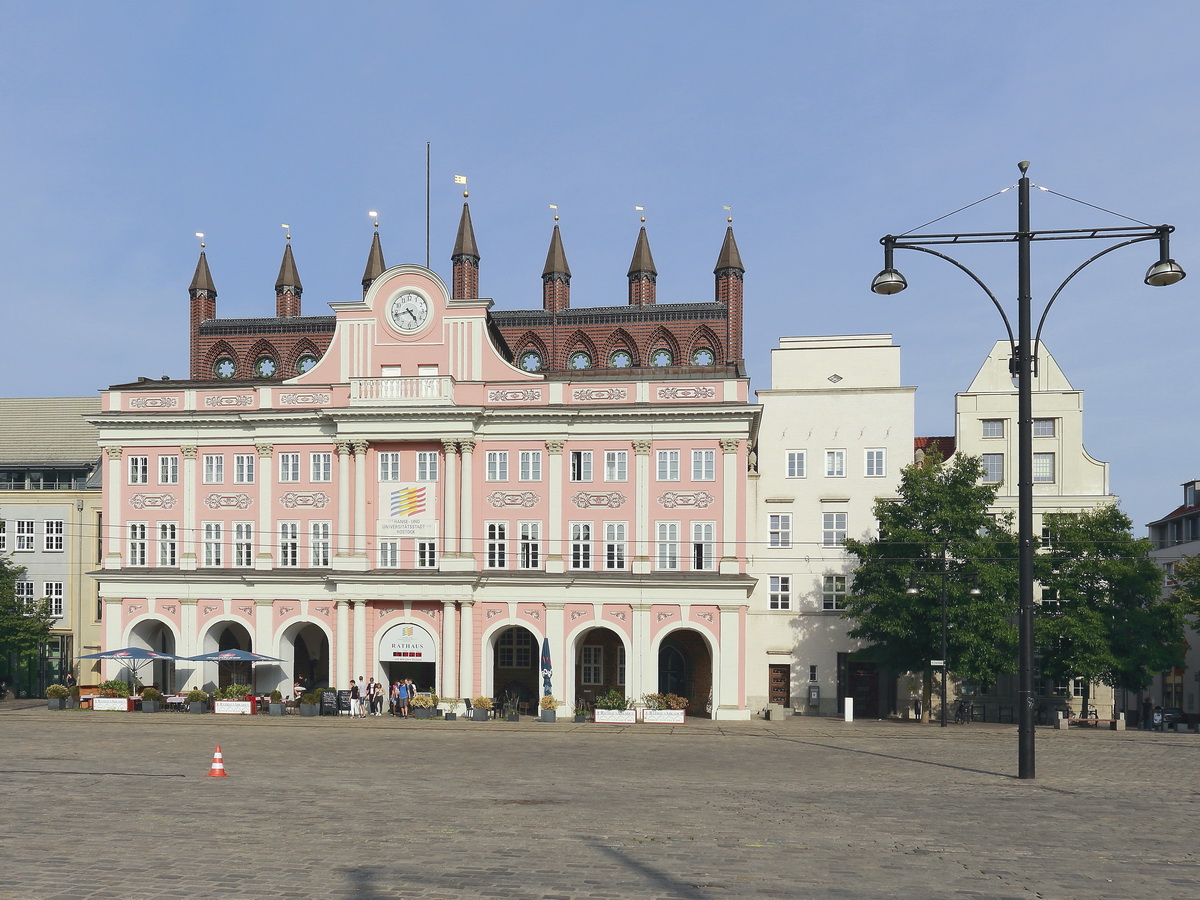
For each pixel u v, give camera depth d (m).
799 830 20.53
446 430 65.19
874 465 70.88
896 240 30.36
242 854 17.34
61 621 79.38
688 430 64.06
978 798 26.12
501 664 70.56
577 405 64.69
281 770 32.25
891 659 62.53
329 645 68.50
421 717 61.34
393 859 16.98
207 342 88.56
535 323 84.56
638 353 82.88
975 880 15.95
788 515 71.38
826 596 70.50
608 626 63.41
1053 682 67.56
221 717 59.31
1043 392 73.50
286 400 67.94
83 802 23.83
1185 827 21.62
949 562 60.44
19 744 41.66
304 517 67.38
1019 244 29.80
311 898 14.26
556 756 39.22
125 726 52.25
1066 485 72.81
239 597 67.38
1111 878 16.28
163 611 68.12
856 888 15.26
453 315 66.94
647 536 64.00
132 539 69.25
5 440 83.94
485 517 65.38
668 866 16.64
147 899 14.15
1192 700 82.19
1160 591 63.22
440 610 64.69
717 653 62.44
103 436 69.94
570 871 16.14
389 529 65.75
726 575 62.69
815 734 51.69
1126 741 48.19
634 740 47.66
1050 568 62.34
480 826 20.58
